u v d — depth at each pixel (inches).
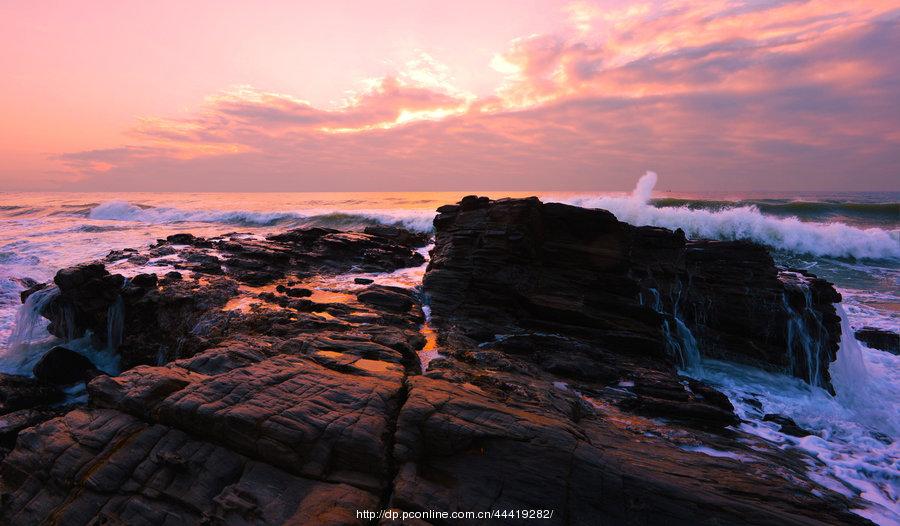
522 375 369.7
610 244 549.0
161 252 706.2
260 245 750.5
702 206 1669.5
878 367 562.6
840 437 358.6
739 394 448.5
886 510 245.4
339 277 669.9
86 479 227.9
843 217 1505.9
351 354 346.6
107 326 478.0
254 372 285.6
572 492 214.7
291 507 207.5
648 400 355.9
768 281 551.8
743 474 257.9
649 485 216.7
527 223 550.3
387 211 1646.2
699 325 556.1
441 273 575.8
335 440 230.2
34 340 520.4
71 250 1007.6
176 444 242.2
